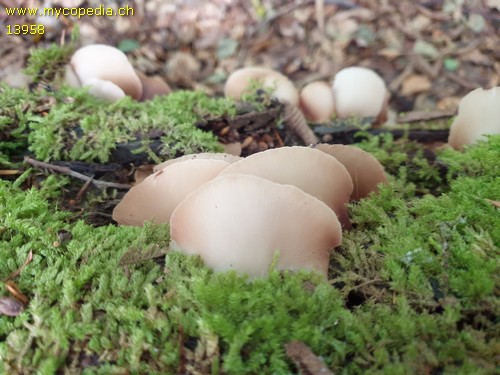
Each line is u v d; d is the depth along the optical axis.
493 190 0.14
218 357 0.09
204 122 0.19
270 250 0.11
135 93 0.22
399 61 0.33
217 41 0.34
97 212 0.16
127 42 0.32
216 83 0.33
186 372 0.09
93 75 0.21
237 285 0.10
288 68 0.34
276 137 0.21
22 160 0.17
